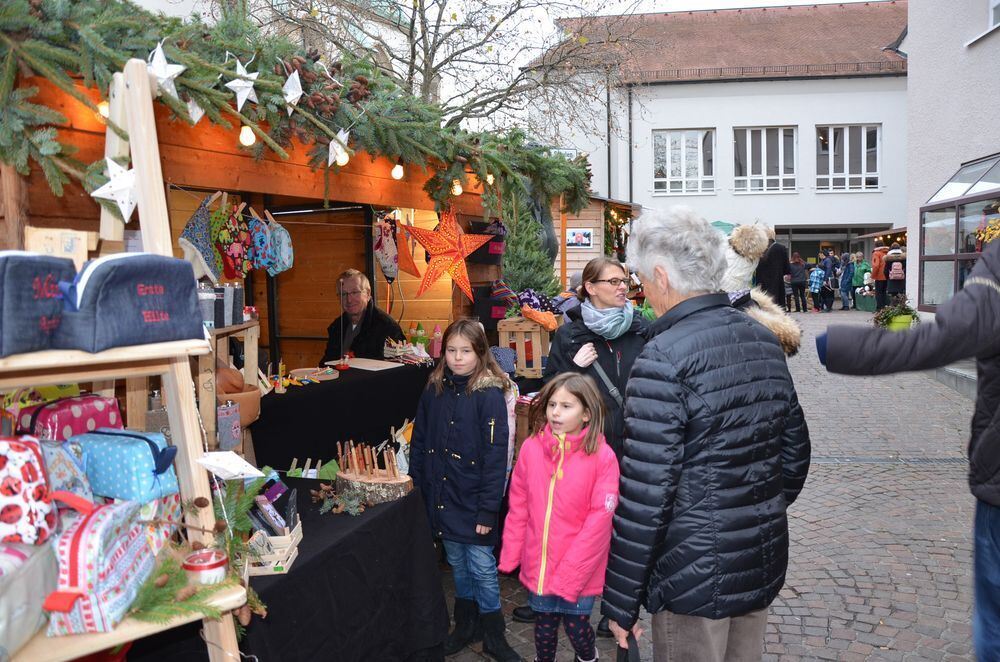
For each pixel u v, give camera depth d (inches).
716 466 72.3
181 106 90.0
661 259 77.9
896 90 958.4
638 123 963.3
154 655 84.7
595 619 145.7
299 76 113.8
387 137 128.9
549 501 108.3
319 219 259.1
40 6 81.2
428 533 118.0
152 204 70.9
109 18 86.7
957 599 148.8
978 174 371.2
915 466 239.3
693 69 968.9
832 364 62.7
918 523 189.6
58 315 56.6
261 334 275.6
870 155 981.2
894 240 957.2
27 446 57.8
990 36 369.7
